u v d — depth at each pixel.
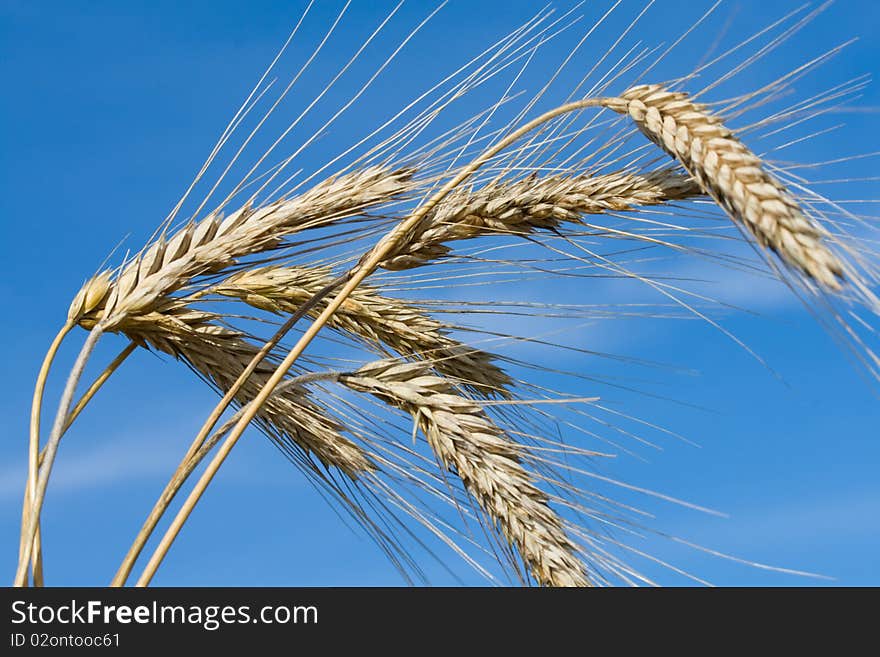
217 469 0.60
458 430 0.63
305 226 0.64
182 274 0.63
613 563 0.61
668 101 0.60
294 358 0.62
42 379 0.63
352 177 0.64
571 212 0.63
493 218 0.63
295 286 0.66
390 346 0.67
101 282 0.64
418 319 0.66
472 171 0.62
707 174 0.58
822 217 0.58
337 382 0.64
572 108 0.61
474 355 0.66
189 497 0.60
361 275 0.62
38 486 0.60
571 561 0.62
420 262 0.64
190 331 0.64
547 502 0.63
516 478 0.63
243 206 0.64
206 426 0.62
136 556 0.60
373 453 0.65
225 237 0.63
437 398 0.64
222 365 0.65
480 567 0.63
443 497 0.64
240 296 0.66
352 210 0.64
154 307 0.64
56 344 0.64
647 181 0.62
